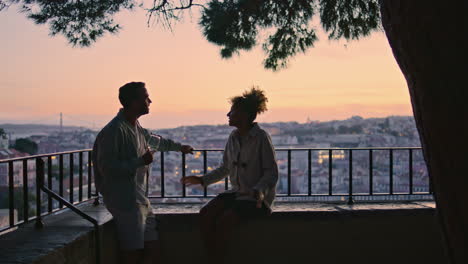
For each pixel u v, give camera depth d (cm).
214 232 327
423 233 373
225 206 331
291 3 471
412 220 371
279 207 376
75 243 268
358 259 367
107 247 309
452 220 179
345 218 362
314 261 364
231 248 359
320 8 475
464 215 175
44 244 256
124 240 293
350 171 402
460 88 168
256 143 321
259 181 312
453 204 177
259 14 470
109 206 294
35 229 293
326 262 365
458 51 167
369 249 368
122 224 292
